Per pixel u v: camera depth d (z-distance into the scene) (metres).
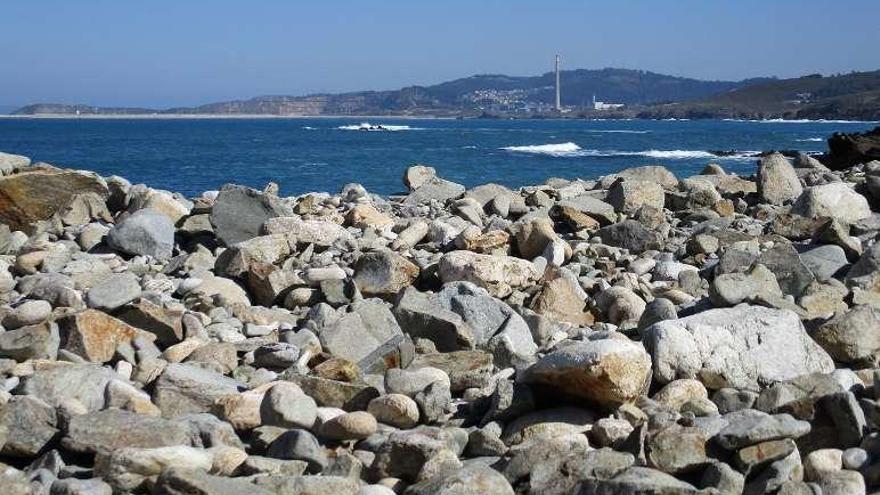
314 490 5.19
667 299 9.40
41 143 86.25
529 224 12.67
